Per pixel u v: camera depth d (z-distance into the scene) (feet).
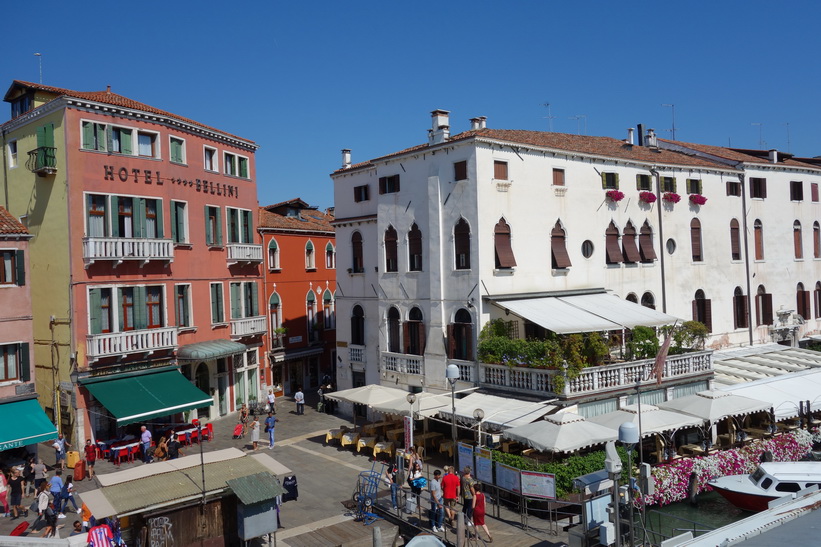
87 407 85.20
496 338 80.43
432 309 89.35
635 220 100.58
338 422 103.91
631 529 47.09
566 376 71.67
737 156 121.08
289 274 128.57
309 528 60.70
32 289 91.76
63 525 63.00
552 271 90.38
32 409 77.82
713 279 110.93
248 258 112.78
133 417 80.18
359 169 105.50
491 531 57.57
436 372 88.89
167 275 96.48
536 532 57.11
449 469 60.49
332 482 74.08
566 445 60.23
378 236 98.78
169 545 51.01
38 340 90.79
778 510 46.06
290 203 137.59
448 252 87.25
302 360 133.18
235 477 54.54
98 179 88.17
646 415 69.56
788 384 87.30
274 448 88.94
